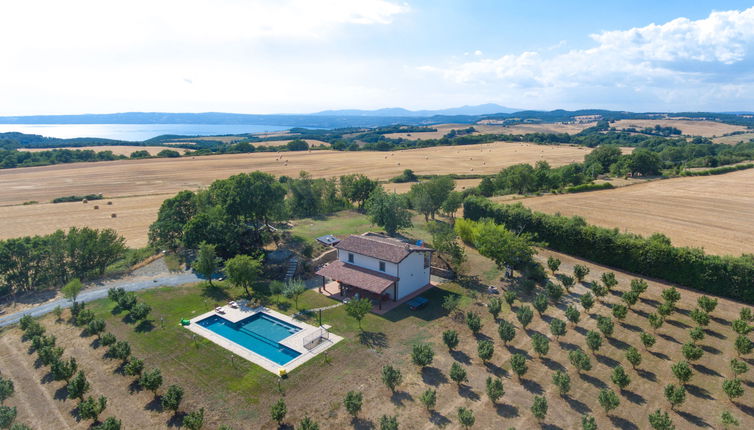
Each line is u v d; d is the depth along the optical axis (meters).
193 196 68.06
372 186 92.31
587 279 53.41
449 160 166.62
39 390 32.38
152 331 41.34
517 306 46.28
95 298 48.84
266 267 56.81
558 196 100.50
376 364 35.56
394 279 47.81
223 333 42.16
